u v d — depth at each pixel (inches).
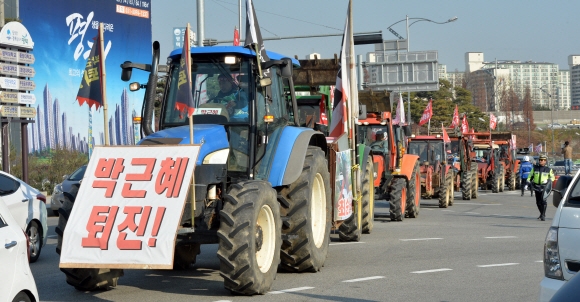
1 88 883.4
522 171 1398.9
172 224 327.9
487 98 6097.4
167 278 423.8
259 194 360.2
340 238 600.7
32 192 527.2
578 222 249.0
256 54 397.1
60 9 1457.9
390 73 1765.5
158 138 363.9
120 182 343.0
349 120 544.4
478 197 1386.6
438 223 791.1
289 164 406.6
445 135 1094.4
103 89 380.2
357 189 547.5
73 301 356.2
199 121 403.9
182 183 338.0
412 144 1082.1
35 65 1396.4
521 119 5467.5
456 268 458.6
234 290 356.5
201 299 357.4
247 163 397.1
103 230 329.7
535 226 763.4
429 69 1744.6
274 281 408.2
